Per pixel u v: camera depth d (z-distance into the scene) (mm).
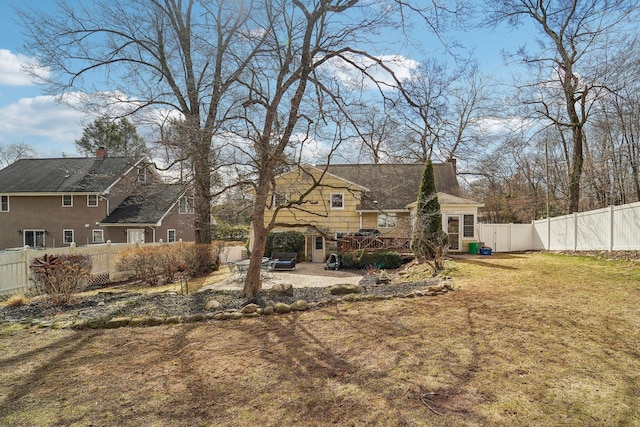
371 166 21703
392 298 6996
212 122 9234
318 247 19344
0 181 24688
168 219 25969
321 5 7340
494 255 14844
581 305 5785
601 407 2881
